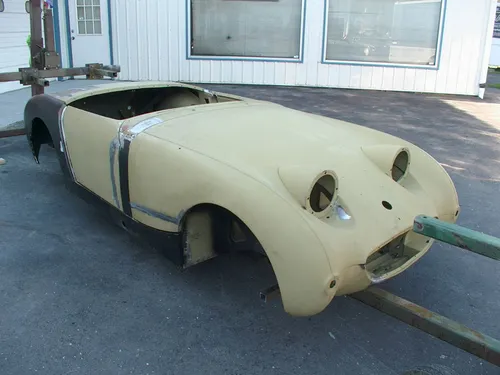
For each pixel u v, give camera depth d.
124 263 3.20
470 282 3.15
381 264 2.47
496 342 2.01
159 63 11.49
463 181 5.15
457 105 9.93
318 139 2.94
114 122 3.09
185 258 2.71
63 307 2.71
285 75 11.61
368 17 11.14
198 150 2.60
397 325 2.70
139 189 2.83
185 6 11.11
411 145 3.21
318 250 2.11
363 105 9.48
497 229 3.95
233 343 2.49
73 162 3.46
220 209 2.63
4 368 2.23
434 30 11.03
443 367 2.35
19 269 3.07
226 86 11.35
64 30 10.82
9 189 4.36
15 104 7.77
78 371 2.24
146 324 2.60
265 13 11.23
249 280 3.06
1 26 8.65
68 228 3.66
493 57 20.00
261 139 2.79
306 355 2.43
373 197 2.51
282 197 2.23
